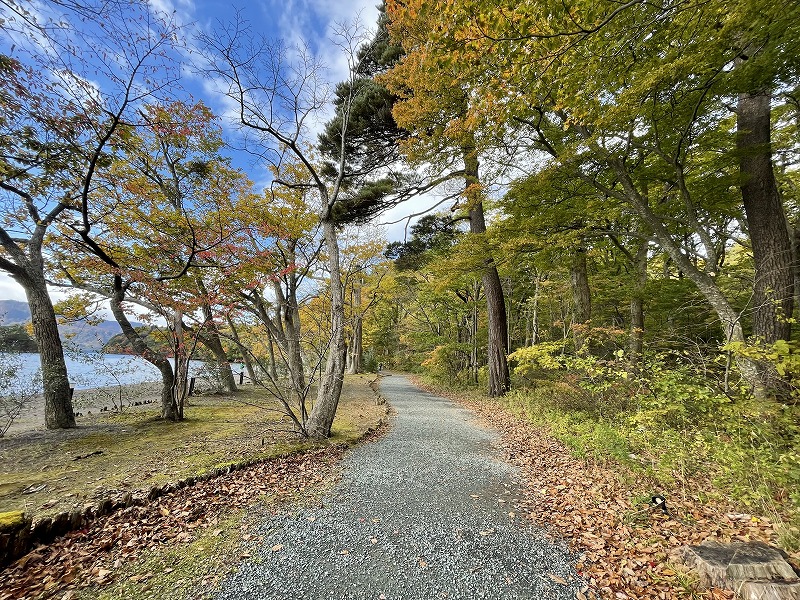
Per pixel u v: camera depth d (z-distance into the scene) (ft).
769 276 19.71
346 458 18.86
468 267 30.94
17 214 22.21
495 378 40.22
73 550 9.73
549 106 21.43
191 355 30.09
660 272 48.08
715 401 13.55
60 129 16.74
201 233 23.30
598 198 24.63
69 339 29.63
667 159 20.84
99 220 23.25
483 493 14.52
